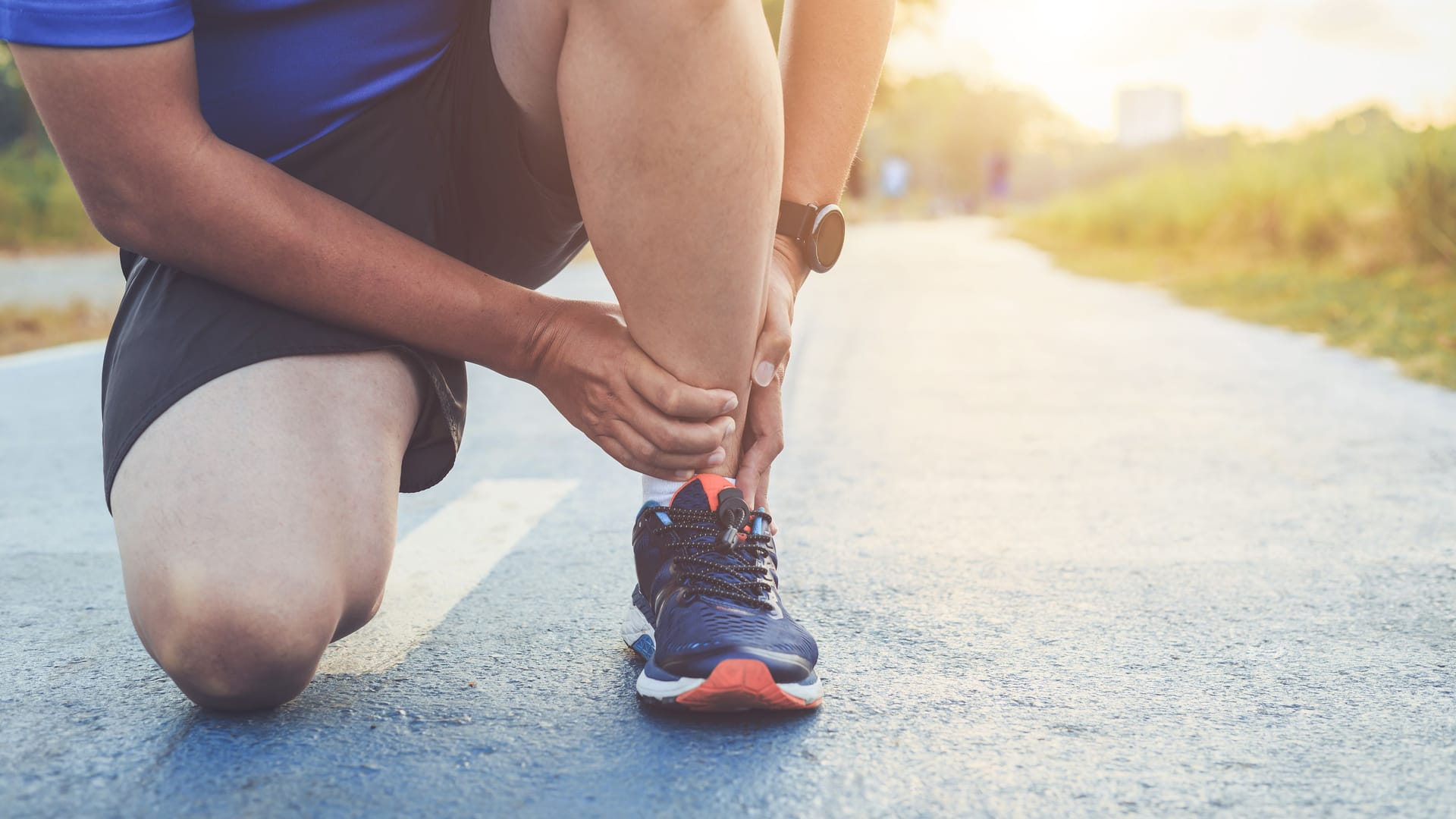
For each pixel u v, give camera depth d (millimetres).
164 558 1125
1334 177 8867
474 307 1197
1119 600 1709
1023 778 1107
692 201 1104
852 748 1176
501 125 1272
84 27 1016
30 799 1060
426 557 1979
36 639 1565
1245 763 1144
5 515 2385
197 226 1107
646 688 1252
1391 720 1252
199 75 1196
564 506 2361
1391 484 2475
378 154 1250
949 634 1554
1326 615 1629
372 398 1210
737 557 1297
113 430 1191
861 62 1408
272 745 1180
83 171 1086
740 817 1027
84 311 6918
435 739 1195
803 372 4312
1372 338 4758
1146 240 12766
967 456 2844
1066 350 4871
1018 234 19547
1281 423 3207
